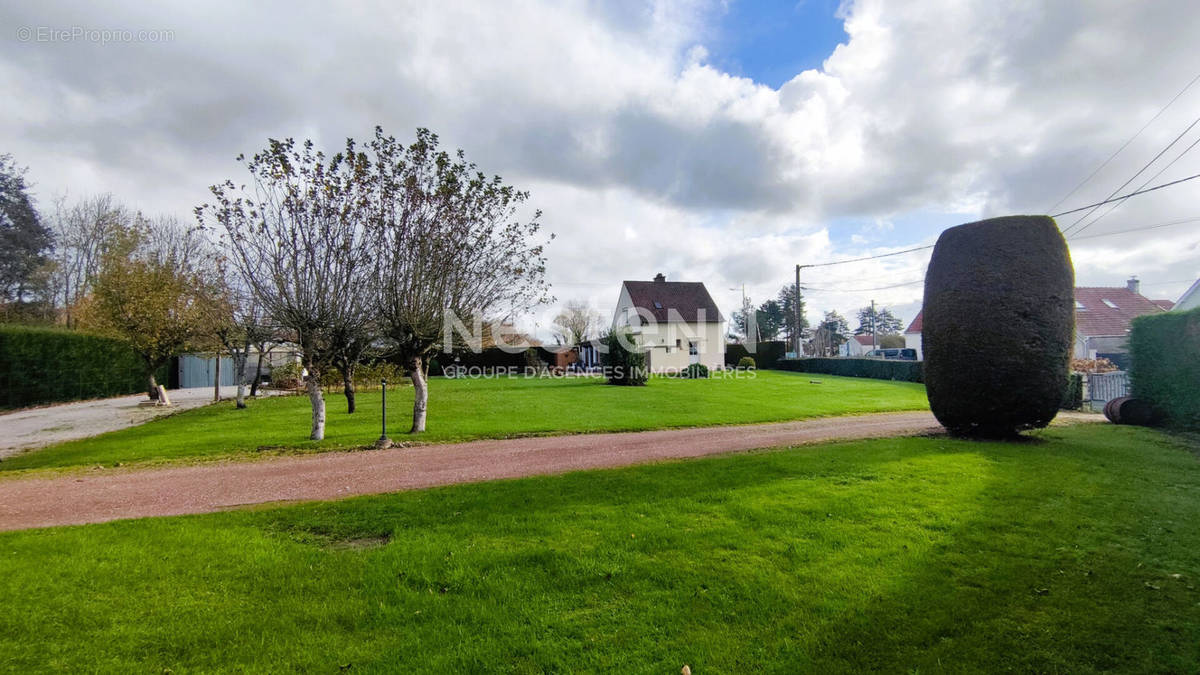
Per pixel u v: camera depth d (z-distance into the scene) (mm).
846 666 2820
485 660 2898
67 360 21688
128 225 27734
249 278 9828
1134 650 2893
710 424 12742
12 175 31188
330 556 4281
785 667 2822
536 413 14570
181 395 25406
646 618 3297
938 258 9883
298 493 6504
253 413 15781
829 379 27984
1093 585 3592
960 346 9320
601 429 11914
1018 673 2738
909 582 3686
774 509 5215
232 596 3629
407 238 10406
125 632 3166
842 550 4223
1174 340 10422
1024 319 8852
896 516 4977
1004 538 4406
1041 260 8891
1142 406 11039
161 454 9305
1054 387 8812
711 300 37312
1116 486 5938
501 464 8133
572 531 4734
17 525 5359
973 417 9367
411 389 23234
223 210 9539
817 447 8766
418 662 2893
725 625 3223
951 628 3137
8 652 2945
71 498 6426
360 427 12359
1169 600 3389
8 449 10617
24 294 32156
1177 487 5902
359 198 9977
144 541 4609
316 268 9844
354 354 11414
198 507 5941
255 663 2893
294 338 11344
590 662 2875
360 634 3178
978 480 6215
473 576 3879
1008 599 3439
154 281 18438
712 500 5602
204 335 18234
